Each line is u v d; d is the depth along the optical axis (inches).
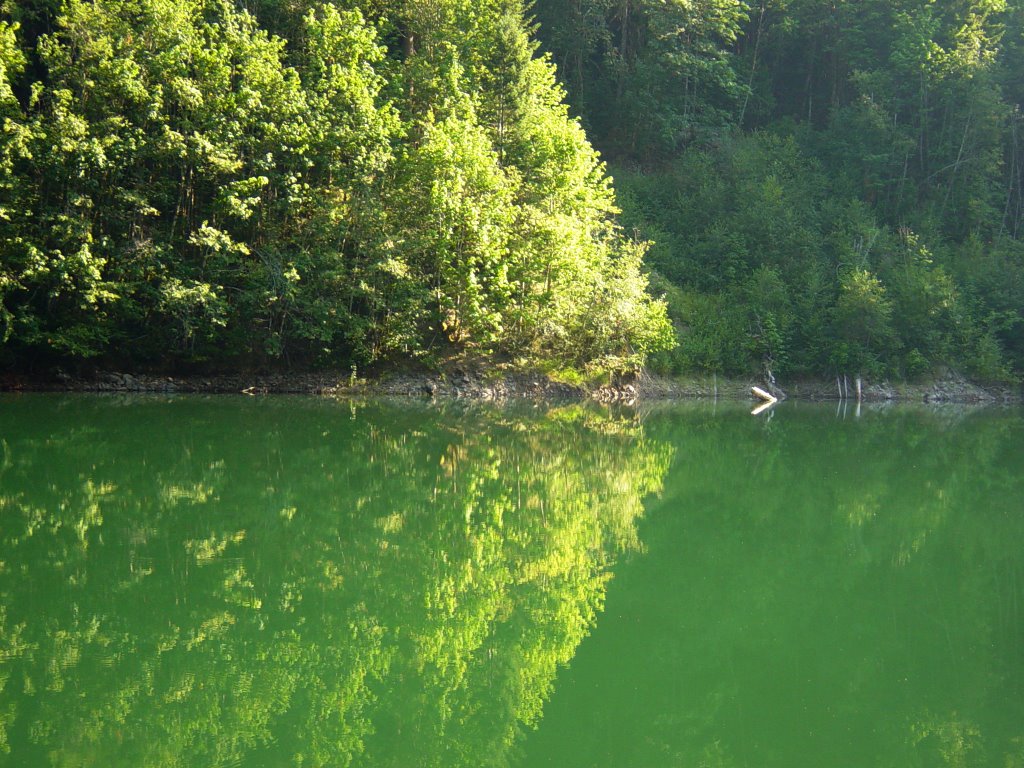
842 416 1321.4
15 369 1185.4
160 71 1173.7
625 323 1460.4
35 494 550.9
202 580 394.0
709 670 304.5
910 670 308.0
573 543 488.1
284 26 1475.1
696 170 1957.4
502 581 409.4
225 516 516.1
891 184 2050.9
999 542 514.6
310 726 254.2
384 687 285.7
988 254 1939.0
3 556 419.8
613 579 419.8
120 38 1175.6
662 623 354.3
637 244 1631.4
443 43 1514.5
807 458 840.9
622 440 916.0
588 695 283.7
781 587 411.2
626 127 2155.5
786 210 1818.4
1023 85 2172.7
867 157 2003.0
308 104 1273.4
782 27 2345.0
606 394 1464.1
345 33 1341.0
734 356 1648.6
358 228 1282.0
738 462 801.6
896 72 2113.7
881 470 781.3
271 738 246.4
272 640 324.5
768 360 1659.7
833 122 2164.1
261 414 989.2
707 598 390.3
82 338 1143.0
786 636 343.3
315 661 305.0
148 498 553.0
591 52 2203.5
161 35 1196.5
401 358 1373.0
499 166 1469.0
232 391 1266.0
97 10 1156.5
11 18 1283.2
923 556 478.0
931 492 677.9
